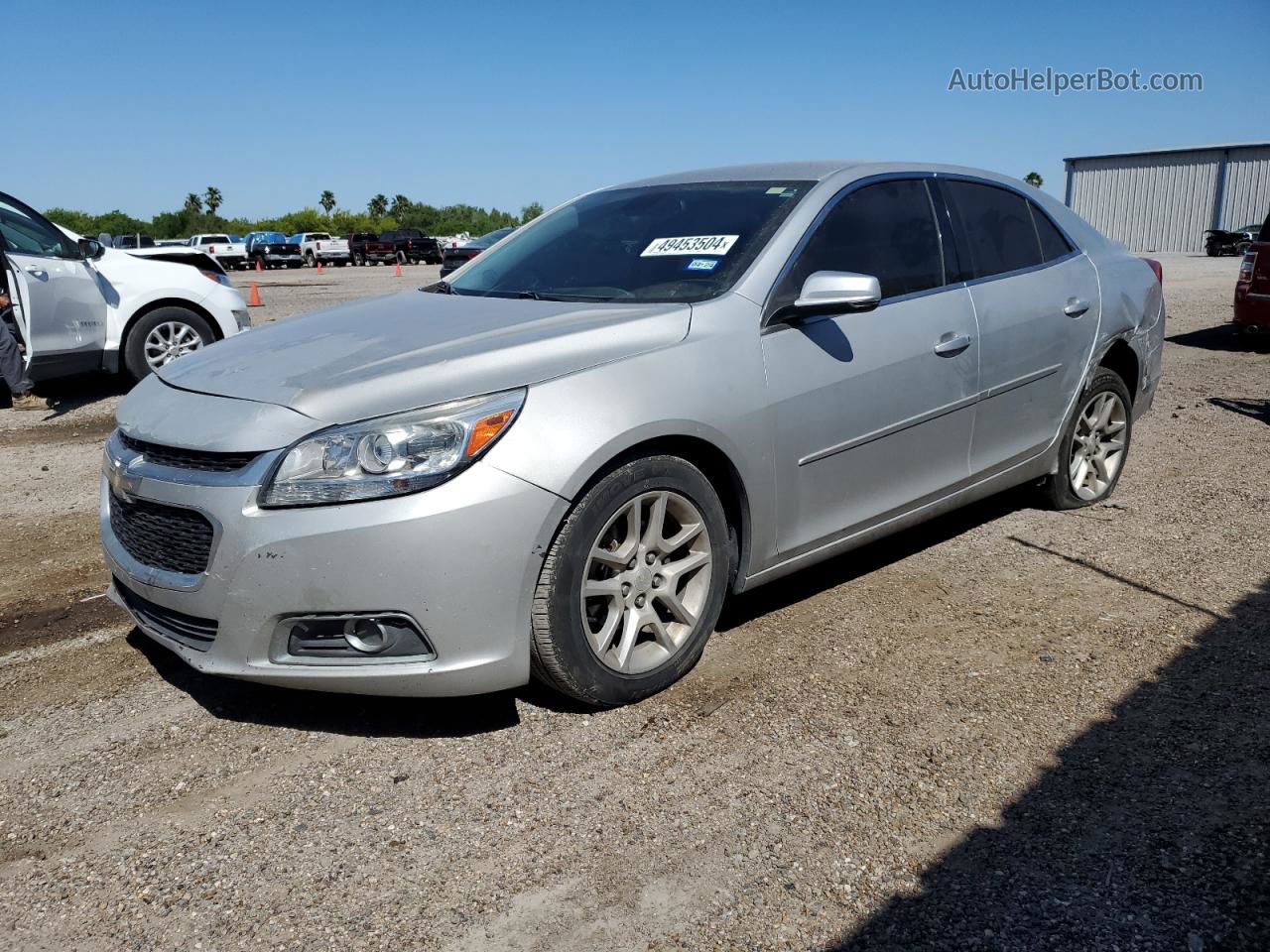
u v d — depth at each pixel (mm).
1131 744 2818
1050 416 4438
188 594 2752
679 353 3039
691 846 2414
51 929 2184
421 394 2703
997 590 3951
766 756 2795
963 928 2121
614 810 2562
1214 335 11672
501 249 4250
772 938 2107
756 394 3176
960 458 3998
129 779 2752
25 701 3203
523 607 2730
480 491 2625
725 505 3283
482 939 2125
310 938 2141
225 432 2725
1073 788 2611
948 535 4605
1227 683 3150
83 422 7582
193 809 2613
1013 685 3178
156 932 2170
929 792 2609
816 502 3453
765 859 2359
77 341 8188
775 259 3391
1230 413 7340
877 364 3539
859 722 2969
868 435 3551
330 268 47219
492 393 2732
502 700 3143
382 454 2604
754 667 3326
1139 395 5000
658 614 3152
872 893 2236
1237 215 43594
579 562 2816
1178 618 3650
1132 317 4770
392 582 2592
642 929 2143
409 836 2480
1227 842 2379
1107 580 4031
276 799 2650
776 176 3869
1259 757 2732
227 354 3264
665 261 3549
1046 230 4520
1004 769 2711
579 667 2885
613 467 2863
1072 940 2082
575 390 2809
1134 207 46469
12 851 2457
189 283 8883
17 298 7668
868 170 3869
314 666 2695
